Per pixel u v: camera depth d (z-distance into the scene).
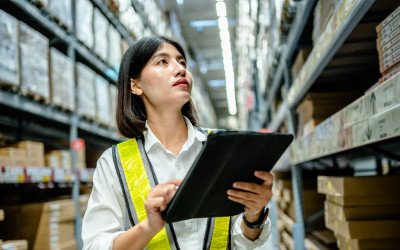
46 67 2.35
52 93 2.42
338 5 1.46
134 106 1.15
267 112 5.76
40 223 2.27
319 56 1.74
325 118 2.25
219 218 0.98
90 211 0.98
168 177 1.01
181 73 1.06
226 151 0.72
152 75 1.05
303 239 2.54
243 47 8.55
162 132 1.09
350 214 1.61
